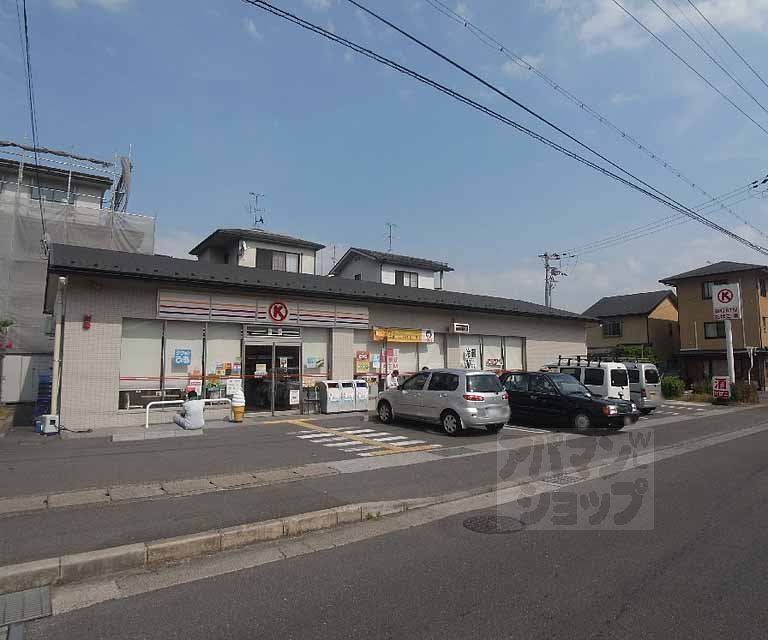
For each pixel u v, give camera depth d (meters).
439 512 6.57
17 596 4.14
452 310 19.98
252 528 5.43
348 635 3.52
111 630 3.61
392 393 14.03
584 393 14.04
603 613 3.80
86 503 6.34
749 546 5.15
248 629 3.61
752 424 16.16
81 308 12.77
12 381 21.11
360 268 33.94
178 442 10.98
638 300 42.50
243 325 15.23
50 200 26.98
